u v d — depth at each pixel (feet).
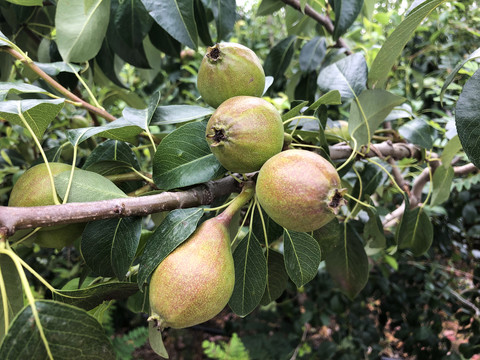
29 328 0.46
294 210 0.53
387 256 1.78
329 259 0.97
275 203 0.54
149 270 0.54
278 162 0.56
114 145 0.78
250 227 0.68
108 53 1.19
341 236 0.95
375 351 2.04
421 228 0.98
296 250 0.69
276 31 3.12
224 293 0.55
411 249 1.03
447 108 1.89
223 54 0.64
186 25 0.87
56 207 0.51
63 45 0.88
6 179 1.36
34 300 0.47
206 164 0.66
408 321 1.92
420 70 2.13
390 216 1.27
